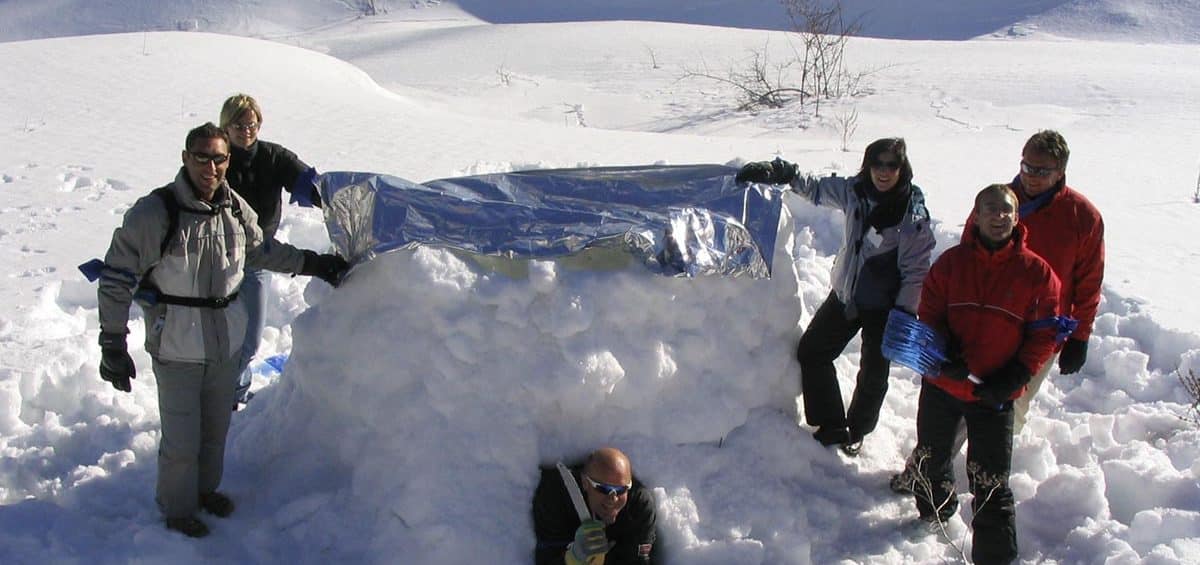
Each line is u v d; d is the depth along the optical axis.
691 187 4.92
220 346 4.08
